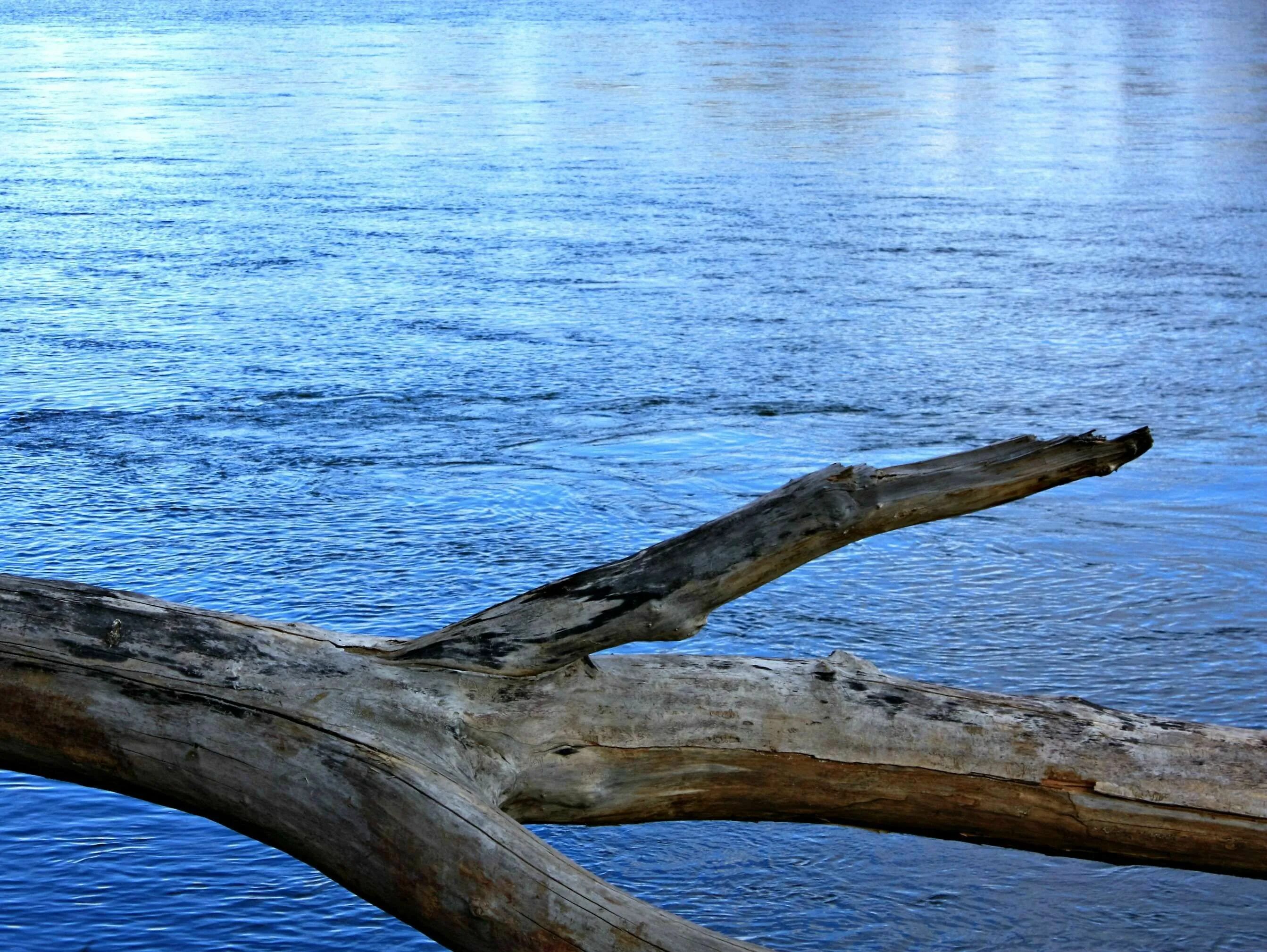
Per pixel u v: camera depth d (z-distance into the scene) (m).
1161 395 10.00
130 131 24.62
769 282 13.60
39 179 19.42
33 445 8.68
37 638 2.40
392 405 9.67
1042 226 16.73
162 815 4.68
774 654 6.00
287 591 6.58
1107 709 2.59
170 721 2.36
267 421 9.28
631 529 7.50
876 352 11.13
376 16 59.53
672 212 17.50
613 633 2.37
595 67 37.72
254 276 13.63
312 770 2.32
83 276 13.52
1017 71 37.97
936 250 15.27
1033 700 2.58
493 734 2.41
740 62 39.72
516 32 50.59
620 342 11.36
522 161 21.70
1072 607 6.51
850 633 6.22
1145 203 18.44
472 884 2.22
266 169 20.69
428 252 14.87
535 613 2.39
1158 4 71.31
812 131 25.64
